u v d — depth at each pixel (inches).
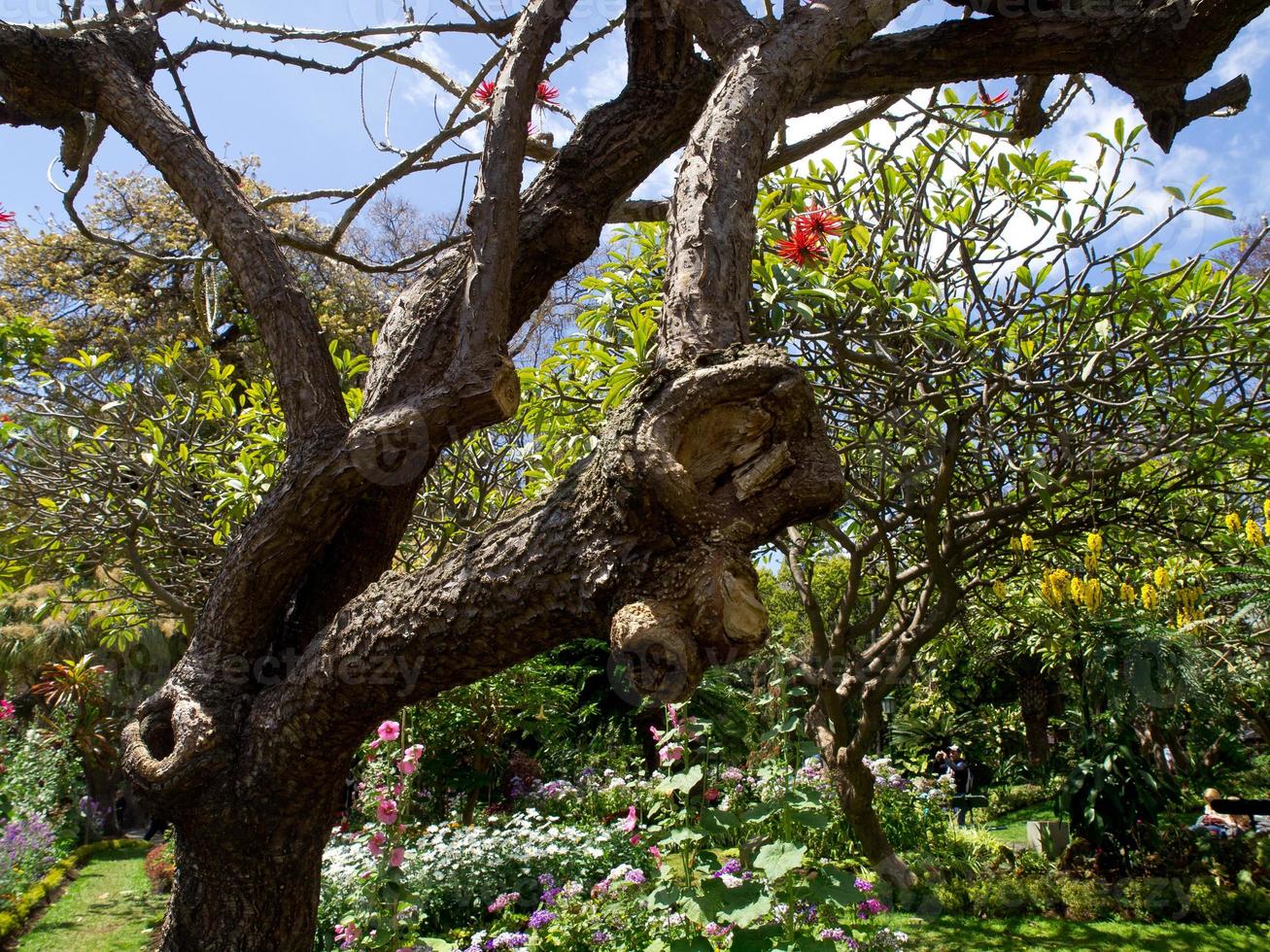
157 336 375.9
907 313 130.0
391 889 123.4
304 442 59.3
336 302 345.1
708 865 99.1
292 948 59.2
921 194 136.9
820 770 192.5
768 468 37.9
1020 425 148.4
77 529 190.9
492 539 45.0
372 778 136.9
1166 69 59.5
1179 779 261.7
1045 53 61.4
